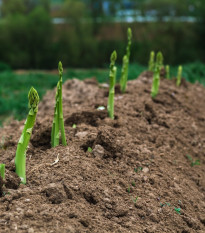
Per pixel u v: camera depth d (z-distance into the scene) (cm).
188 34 2561
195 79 819
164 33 2520
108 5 2675
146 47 2005
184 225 268
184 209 289
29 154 315
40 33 2236
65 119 394
